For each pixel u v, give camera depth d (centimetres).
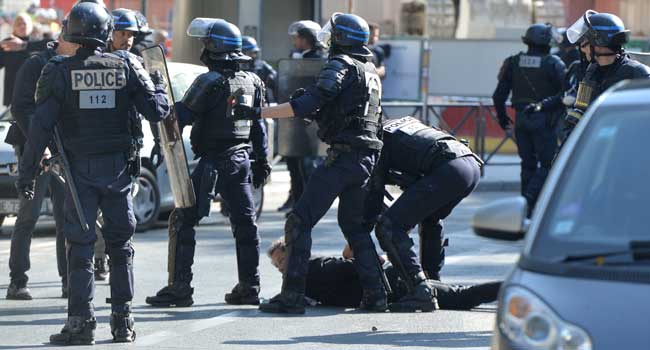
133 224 2464
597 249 1485
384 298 2855
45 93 2372
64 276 3062
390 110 6400
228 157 2891
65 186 2430
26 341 2505
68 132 2398
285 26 7388
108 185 2414
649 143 1587
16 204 4006
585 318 1395
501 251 3912
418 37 7375
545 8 7625
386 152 2817
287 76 4594
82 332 2452
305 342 2503
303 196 2783
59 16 8225
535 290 1438
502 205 1605
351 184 2767
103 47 2420
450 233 4344
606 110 1648
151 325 2683
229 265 3606
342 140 2734
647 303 1394
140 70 2431
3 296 3077
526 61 4691
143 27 2866
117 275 2475
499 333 1449
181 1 6825
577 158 1605
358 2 7475
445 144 2789
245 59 2875
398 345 2473
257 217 4834
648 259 1461
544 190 1602
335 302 2945
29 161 2381
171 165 2844
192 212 2897
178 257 2916
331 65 2695
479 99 6944
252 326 2675
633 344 1364
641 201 1534
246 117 2703
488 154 7044
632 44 7131
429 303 2830
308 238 2803
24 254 3012
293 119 4678
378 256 2861
